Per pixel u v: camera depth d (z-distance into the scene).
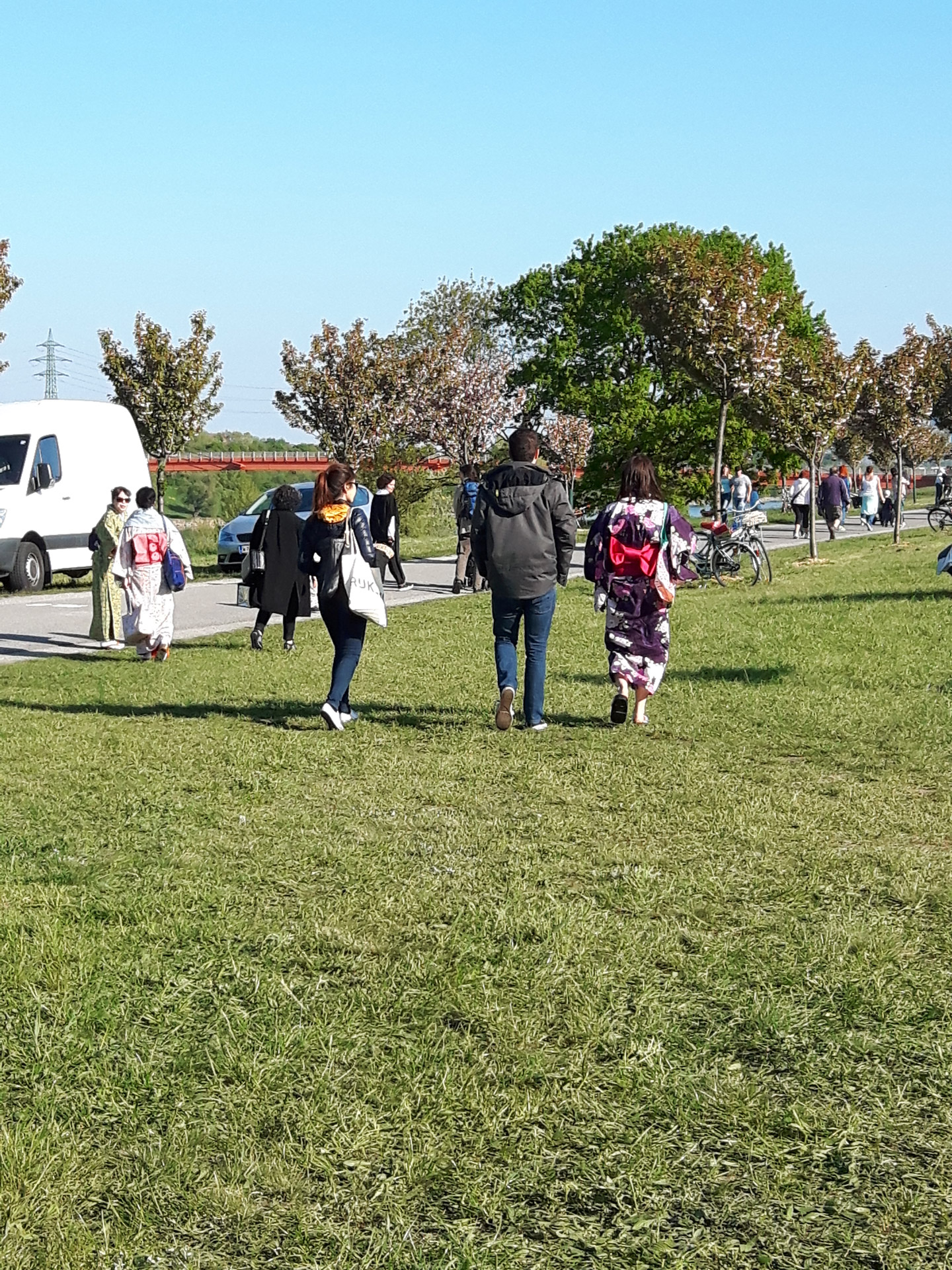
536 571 10.41
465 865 6.92
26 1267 3.49
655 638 10.50
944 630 16.77
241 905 6.29
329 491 10.98
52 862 6.92
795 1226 3.68
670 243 36.16
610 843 7.35
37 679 14.50
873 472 51.94
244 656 16.33
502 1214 3.74
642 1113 4.27
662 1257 3.55
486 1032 4.87
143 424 45.84
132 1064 4.56
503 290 66.06
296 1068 4.56
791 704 11.68
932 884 6.55
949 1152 4.04
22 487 28.22
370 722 11.25
